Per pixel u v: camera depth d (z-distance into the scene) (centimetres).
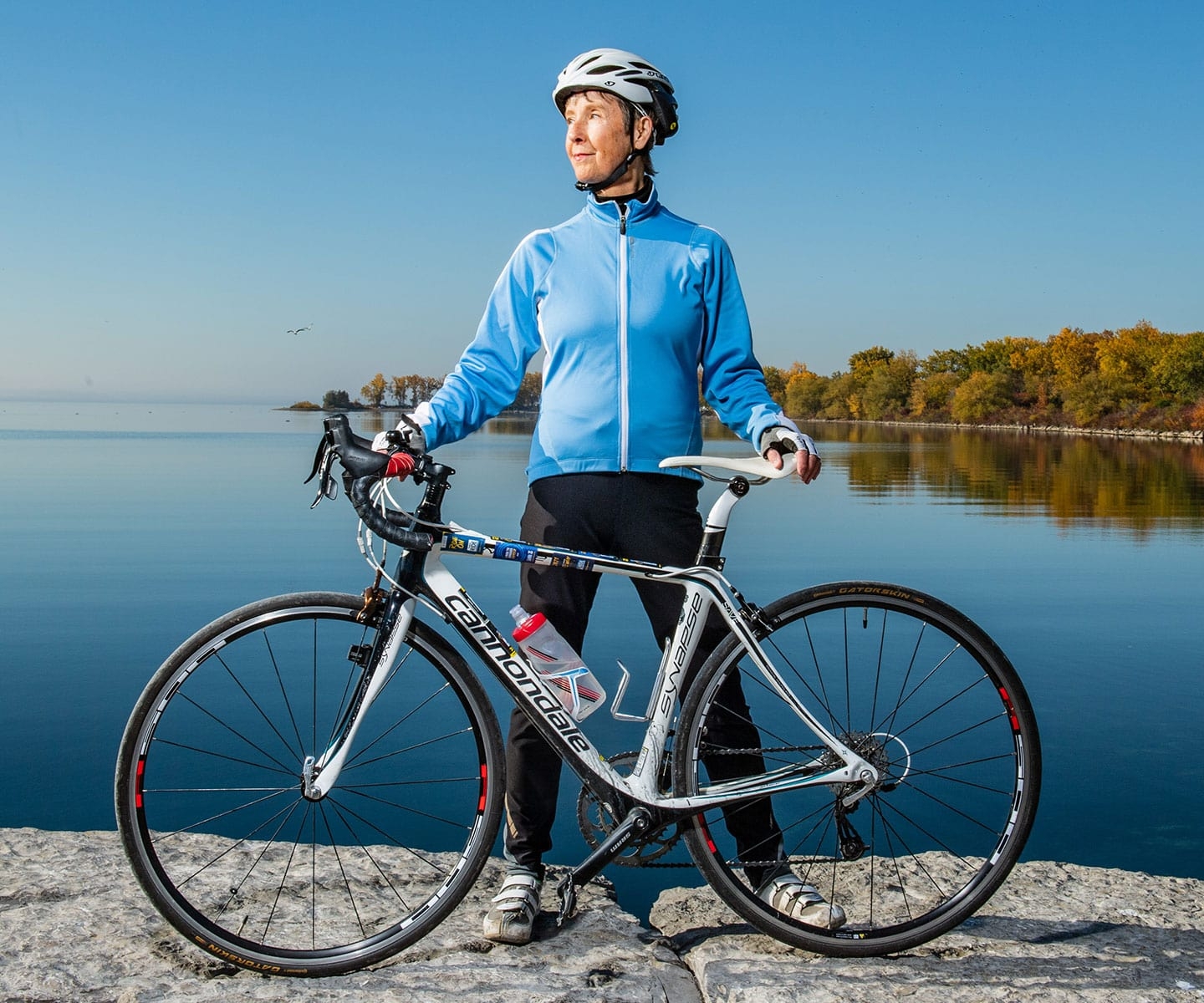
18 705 547
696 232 216
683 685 205
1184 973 190
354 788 217
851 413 13888
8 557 1148
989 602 901
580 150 212
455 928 204
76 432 6981
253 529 1443
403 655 196
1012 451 4806
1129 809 390
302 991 178
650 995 180
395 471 188
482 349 221
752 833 208
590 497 207
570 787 377
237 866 227
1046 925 212
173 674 181
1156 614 843
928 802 371
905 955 199
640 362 207
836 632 660
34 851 230
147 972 183
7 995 174
